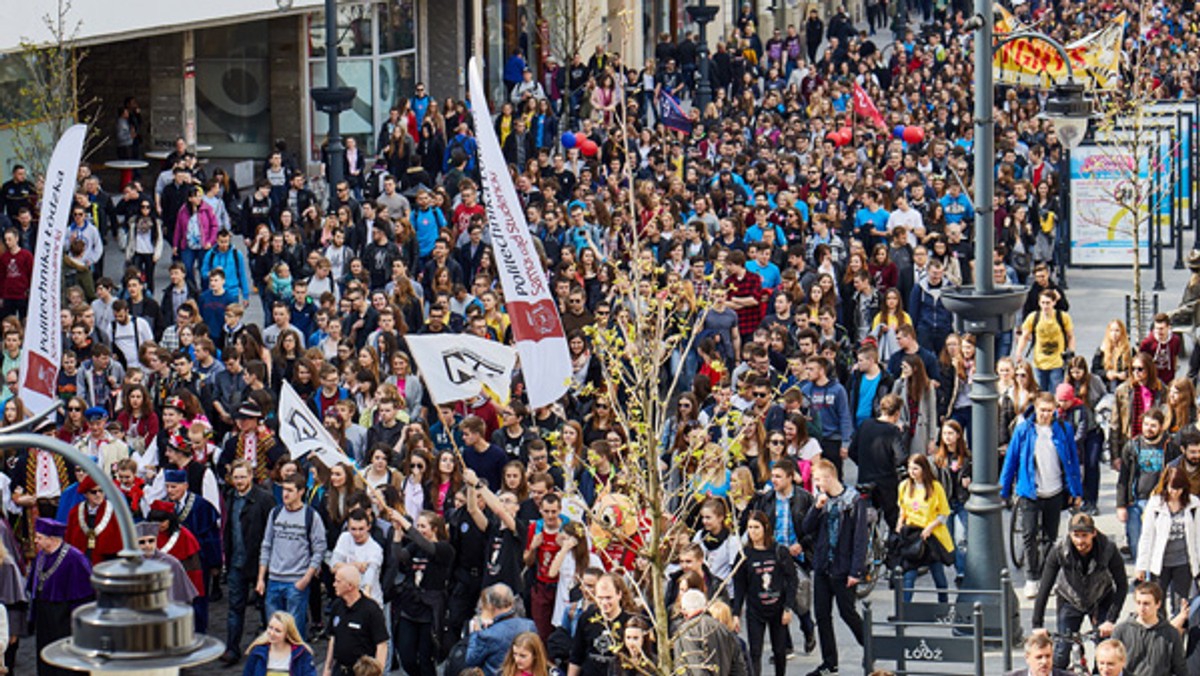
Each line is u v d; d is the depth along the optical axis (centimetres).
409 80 11256
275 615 3850
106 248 8756
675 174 8238
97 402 5616
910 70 13688
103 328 6203
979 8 4609
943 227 7662
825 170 9088
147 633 1970
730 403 4888
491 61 12144
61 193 4366
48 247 4369
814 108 11069
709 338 5669
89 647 1969
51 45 7975
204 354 5625
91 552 4459
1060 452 4819
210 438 4972
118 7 8875
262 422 4928
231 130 10694
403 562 4362
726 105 12262
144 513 4762
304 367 5481
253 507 4588
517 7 12469
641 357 3756
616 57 11531
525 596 4412
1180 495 4328
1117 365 5909
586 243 6769
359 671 3566
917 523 4672
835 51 13975
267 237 7050
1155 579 4359
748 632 4284
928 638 4047
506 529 4388
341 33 10812
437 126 9506
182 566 4375
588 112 11412
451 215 7775
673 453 4366
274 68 10638
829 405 5206
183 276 6594
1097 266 8738
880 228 7662
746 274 6291
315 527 4484
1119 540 5281
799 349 5775
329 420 5038
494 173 4731
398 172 9075
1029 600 4897
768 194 7944
